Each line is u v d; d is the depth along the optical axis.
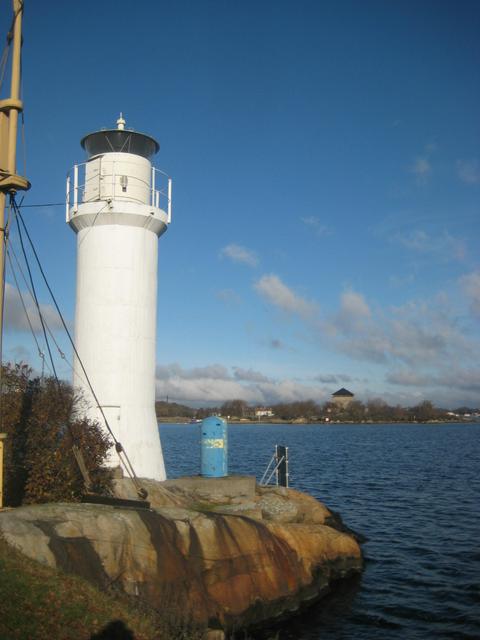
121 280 21.80
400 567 21.27
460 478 45.66
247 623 15.11
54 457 16.05
